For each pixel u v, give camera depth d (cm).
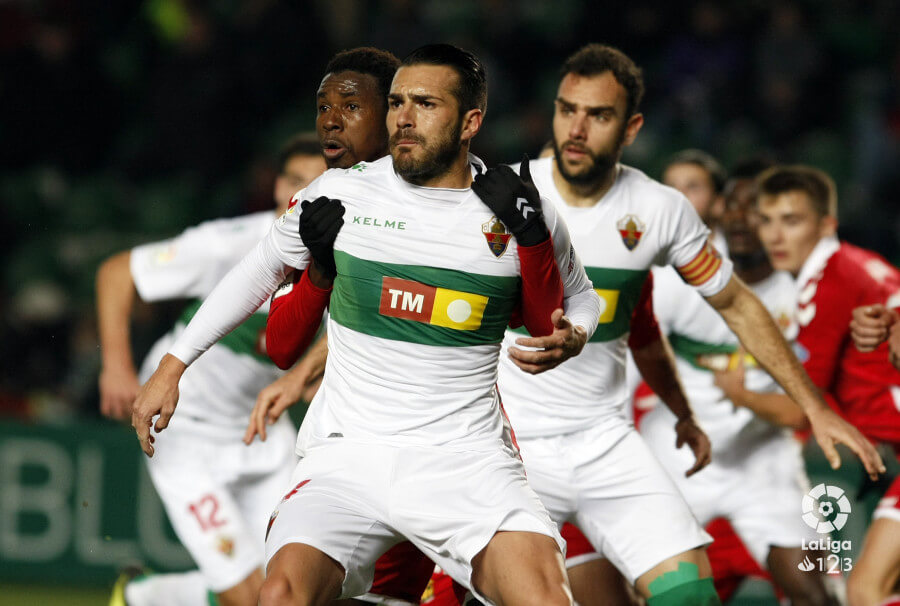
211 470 1884
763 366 1560
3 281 3941
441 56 1209
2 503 2802
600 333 1562
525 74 4566
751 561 2058
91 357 3450
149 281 1878
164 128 4178
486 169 1255
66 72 4284
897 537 1695
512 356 1169
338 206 1239
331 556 1200
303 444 1314
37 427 2809
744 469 1989
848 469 2538
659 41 4556
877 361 1856
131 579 2020
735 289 1559
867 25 4591
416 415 1240
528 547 1188
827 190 1927
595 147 1508
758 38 4388
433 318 1224
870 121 4206
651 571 1513
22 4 4300
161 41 4503
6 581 2798
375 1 4541
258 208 3825
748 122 4316
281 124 4212
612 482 1552
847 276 1853
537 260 1209
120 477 2792
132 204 4181
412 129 1197
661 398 1730
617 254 1545
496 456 1252
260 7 4222
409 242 1220
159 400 1269
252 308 1301
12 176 4259
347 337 1260
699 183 2195
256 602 1833
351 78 1389
